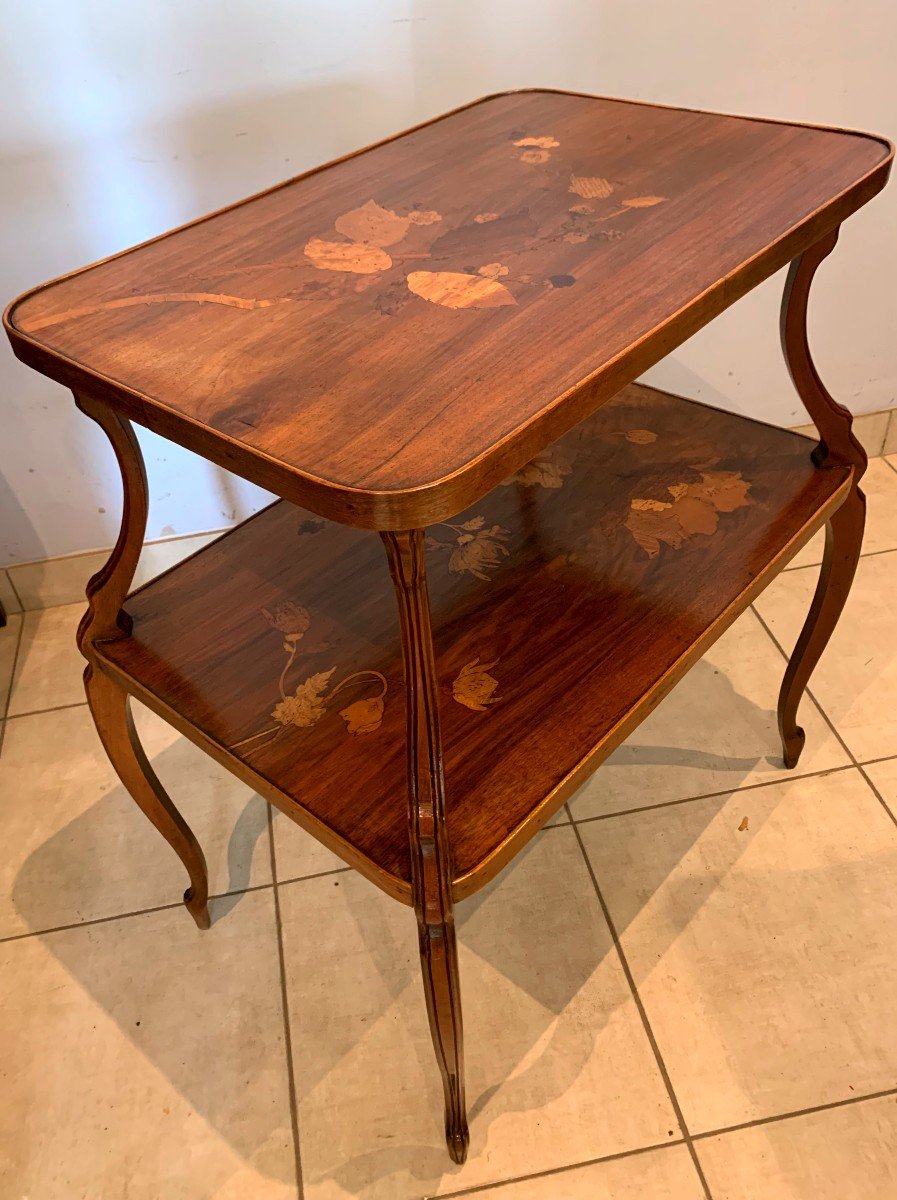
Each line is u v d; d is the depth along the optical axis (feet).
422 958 2.45
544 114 3.51
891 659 4.62
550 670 2.81
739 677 4.62
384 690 2.82
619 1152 3.14
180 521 5.08
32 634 5.18
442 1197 3.08
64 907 3.96
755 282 2.52
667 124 3.32
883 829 3.96
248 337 2.38
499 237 2.73
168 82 3.83
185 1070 3.43
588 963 3.61
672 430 3.70
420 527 1.87
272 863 4.05
